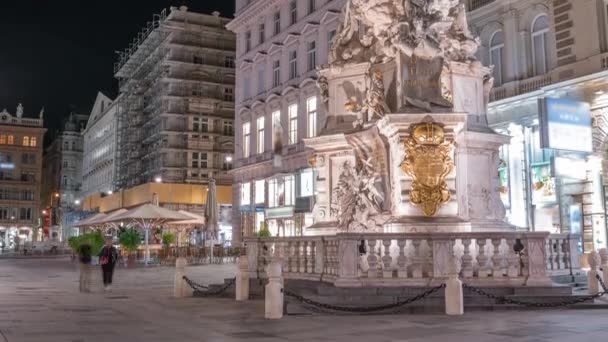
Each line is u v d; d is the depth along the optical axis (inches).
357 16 596.4
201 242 1984.5
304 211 1556.3
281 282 427.2
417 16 537.0
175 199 2202.3
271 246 564.4
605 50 973.8
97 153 3555.6
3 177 3614.7
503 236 454.6
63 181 4097.0
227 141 2497.5
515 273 453.7
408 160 502.0
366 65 576.4
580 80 990.4
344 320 400.5
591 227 978.1
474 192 525.0
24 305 529.3
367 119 553.6
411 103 514.6
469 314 420.5
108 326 386.0
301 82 1635.1
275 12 1850.4
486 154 538.0
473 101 551.2
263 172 1840.6
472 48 559.2
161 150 2410.2
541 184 1064.2
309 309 438.0
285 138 1722.4
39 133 3737.7
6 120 3673.7
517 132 1111.0
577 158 992.9
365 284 442.6
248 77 1994.3
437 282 438.0
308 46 1651.1
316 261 500.1
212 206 1418.6
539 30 1107.3
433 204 495.5
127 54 3080.7
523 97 1090.7
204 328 373.1
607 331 342.6
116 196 2509.8
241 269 553.0
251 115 1926.7
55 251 2491.4
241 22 2020.2
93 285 781.9
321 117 1545.3
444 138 502.3
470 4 1241.4
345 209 549.3
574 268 526.3
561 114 953.5
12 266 1425.9
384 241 450.9
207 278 894.4
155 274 1031.0
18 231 3622.0
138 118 2751.0
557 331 343.6
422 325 372.2
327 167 594.9
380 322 387.9
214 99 2480.3
